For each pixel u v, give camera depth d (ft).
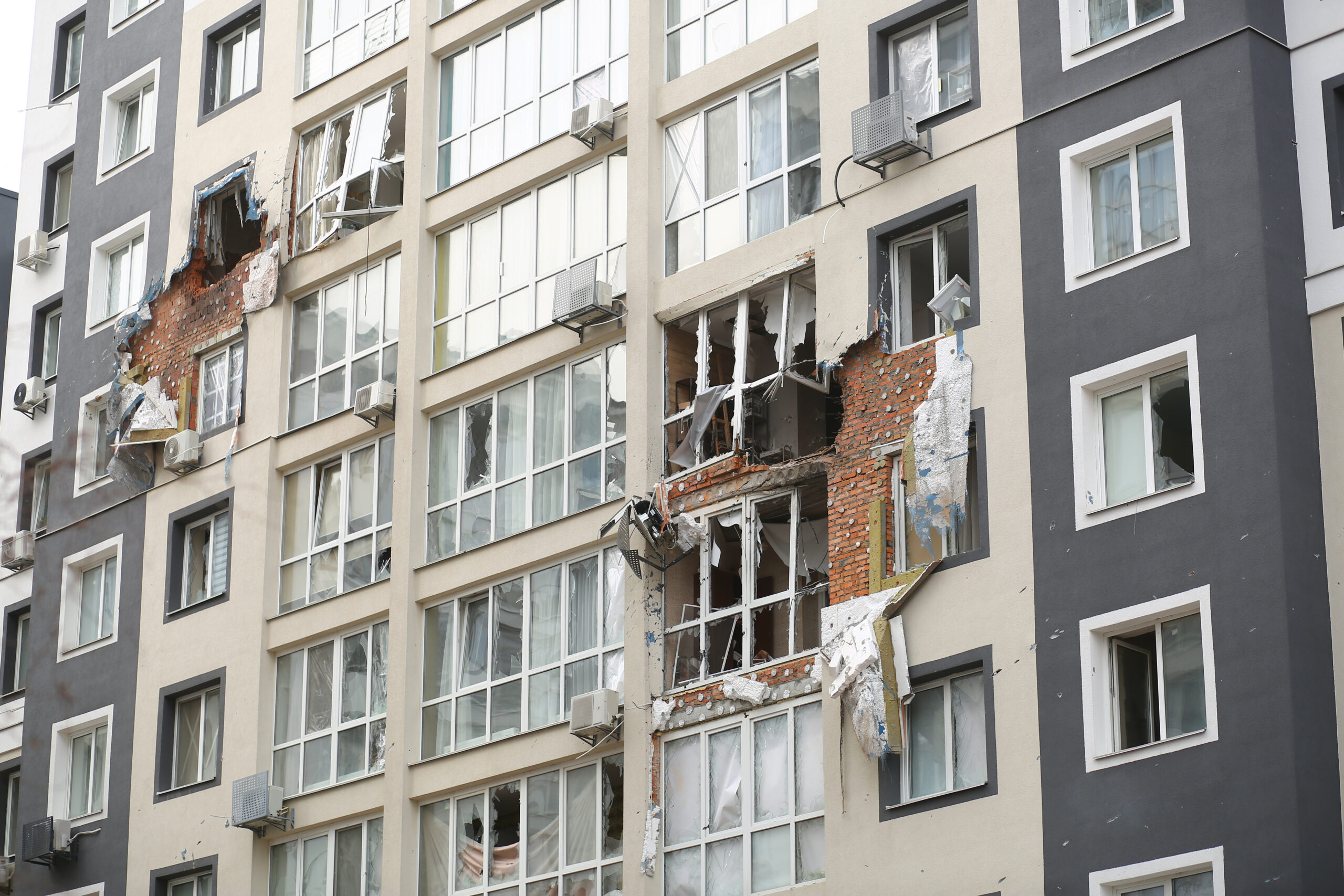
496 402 109.40
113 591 130.31
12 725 134.10
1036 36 88.58
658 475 99.55
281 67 129.39
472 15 117.70
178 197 134.00
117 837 120.98
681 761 94.22
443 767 104.17
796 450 99.09
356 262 119.55
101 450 134.92
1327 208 79.25
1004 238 86.89
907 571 86.53
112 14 146.72
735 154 102.06
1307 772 71.36
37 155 149.89
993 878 78.69
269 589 117.91
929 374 87.81
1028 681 80.12
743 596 94.17
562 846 98.53
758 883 89.10
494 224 112.98
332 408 119.14
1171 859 73.61
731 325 101.45
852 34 96.48
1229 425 76.84
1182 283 80.02
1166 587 76.89
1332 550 75.15
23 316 145.48
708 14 105.91
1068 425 82.07
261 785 111.24
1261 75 80.69
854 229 93.04
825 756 86.38
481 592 106.83
